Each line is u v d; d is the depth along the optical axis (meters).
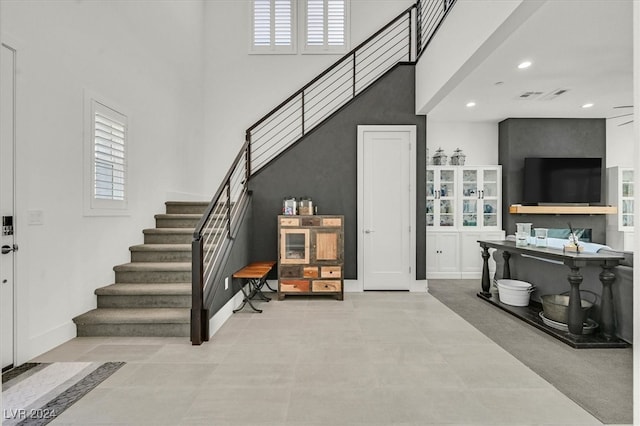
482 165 6.52
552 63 3.93
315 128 5.37
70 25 3.31
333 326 3.69
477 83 4.59
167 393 2.32
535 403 2.21
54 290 3.09
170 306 3.64
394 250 5.34
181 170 5.74
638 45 1.07
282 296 4.83
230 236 4.23
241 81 6.61
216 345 3.15
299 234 4.83
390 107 5.33
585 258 3.17
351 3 6.61
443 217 6.57
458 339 3.30
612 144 6.41
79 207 3.41
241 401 2.22
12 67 2.69
